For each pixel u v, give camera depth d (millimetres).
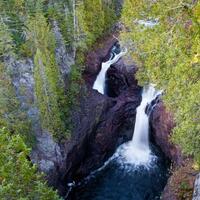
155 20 16594
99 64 48375
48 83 33938
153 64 16359
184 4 12062
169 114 34125
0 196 13375
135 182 38562
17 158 14859
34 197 14727
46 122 35188
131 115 43375
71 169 39344
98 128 41688
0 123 32312
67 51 44188
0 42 37312
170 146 36312
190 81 15344
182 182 28688
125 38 19797
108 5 54656
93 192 38469
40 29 39094
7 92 33375
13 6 42969
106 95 47656
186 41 13141
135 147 43094
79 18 44219
